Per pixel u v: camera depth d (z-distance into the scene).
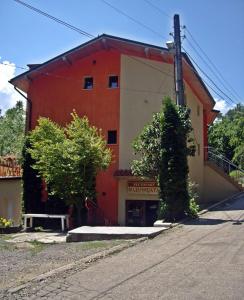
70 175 19.34
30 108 25.27
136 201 22.75
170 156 16.61
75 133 19.62
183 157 16.69
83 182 19.59
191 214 16.72
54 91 24.83
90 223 22.31
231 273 8.27
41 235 17.80
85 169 19.67
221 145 47.84
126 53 23.86
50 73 25.02
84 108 24.11
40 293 7.63
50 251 12.41
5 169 25.19
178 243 11.66
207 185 29.25
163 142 16.77
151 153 17.38
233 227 13.95
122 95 23.56
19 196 24.89
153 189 22.41
